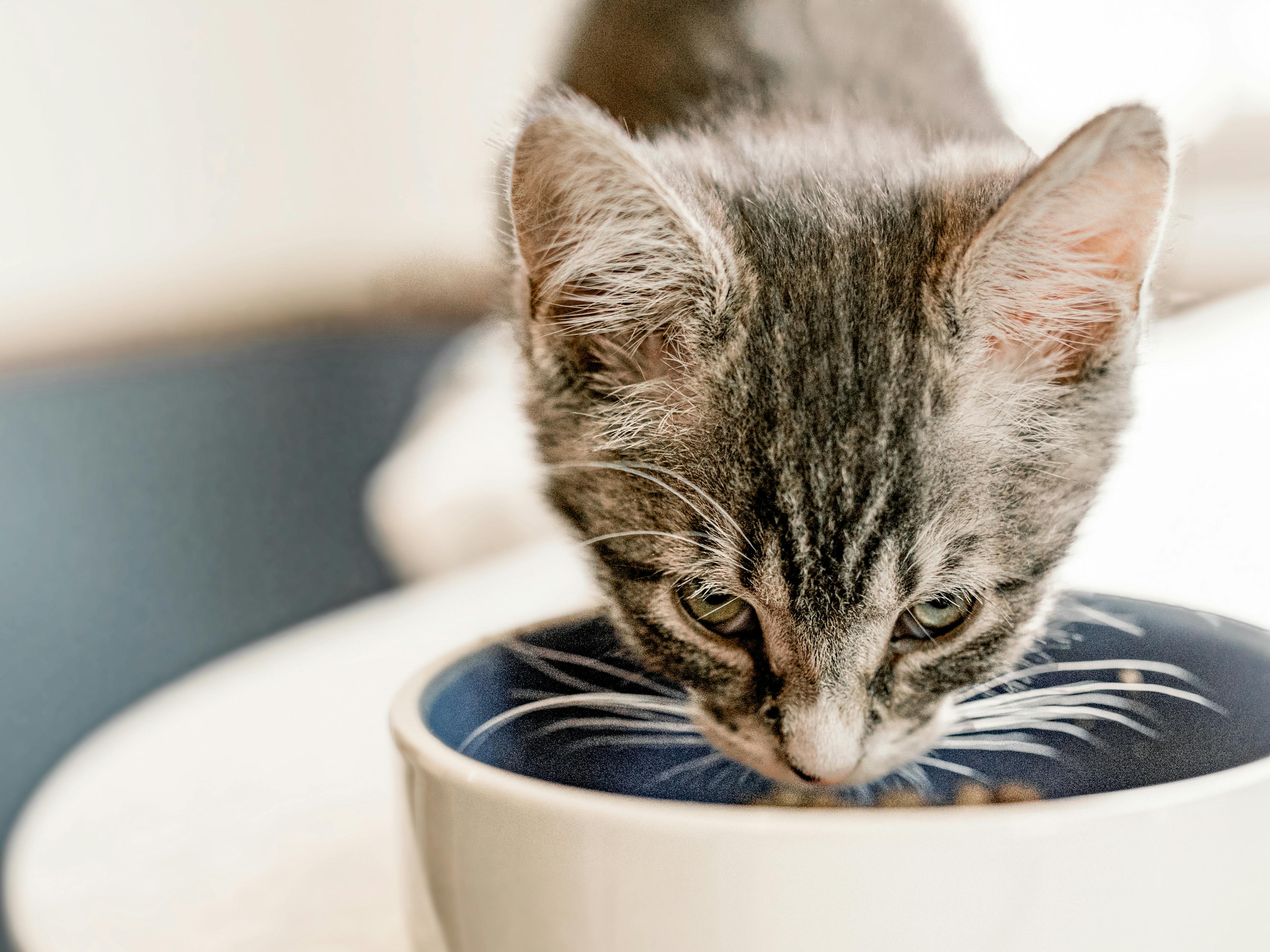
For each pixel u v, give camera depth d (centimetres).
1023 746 24
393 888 24
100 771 27
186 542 53
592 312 31
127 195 60
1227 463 32
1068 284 30
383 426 57
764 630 30
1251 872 16
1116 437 31
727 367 29
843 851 15
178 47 61
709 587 30
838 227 30
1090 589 27
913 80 39
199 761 27
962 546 30
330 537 55
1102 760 23
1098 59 40
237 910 24
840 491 29
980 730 27
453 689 21
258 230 61
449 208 57
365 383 57
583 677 24
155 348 59
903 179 32
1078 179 29
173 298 60
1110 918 16
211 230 61
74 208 59
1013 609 31
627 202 29
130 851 25
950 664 31
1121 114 28
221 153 61
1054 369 31
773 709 30
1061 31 40
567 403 31
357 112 59
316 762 27
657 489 30
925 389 29
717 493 30
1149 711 23
